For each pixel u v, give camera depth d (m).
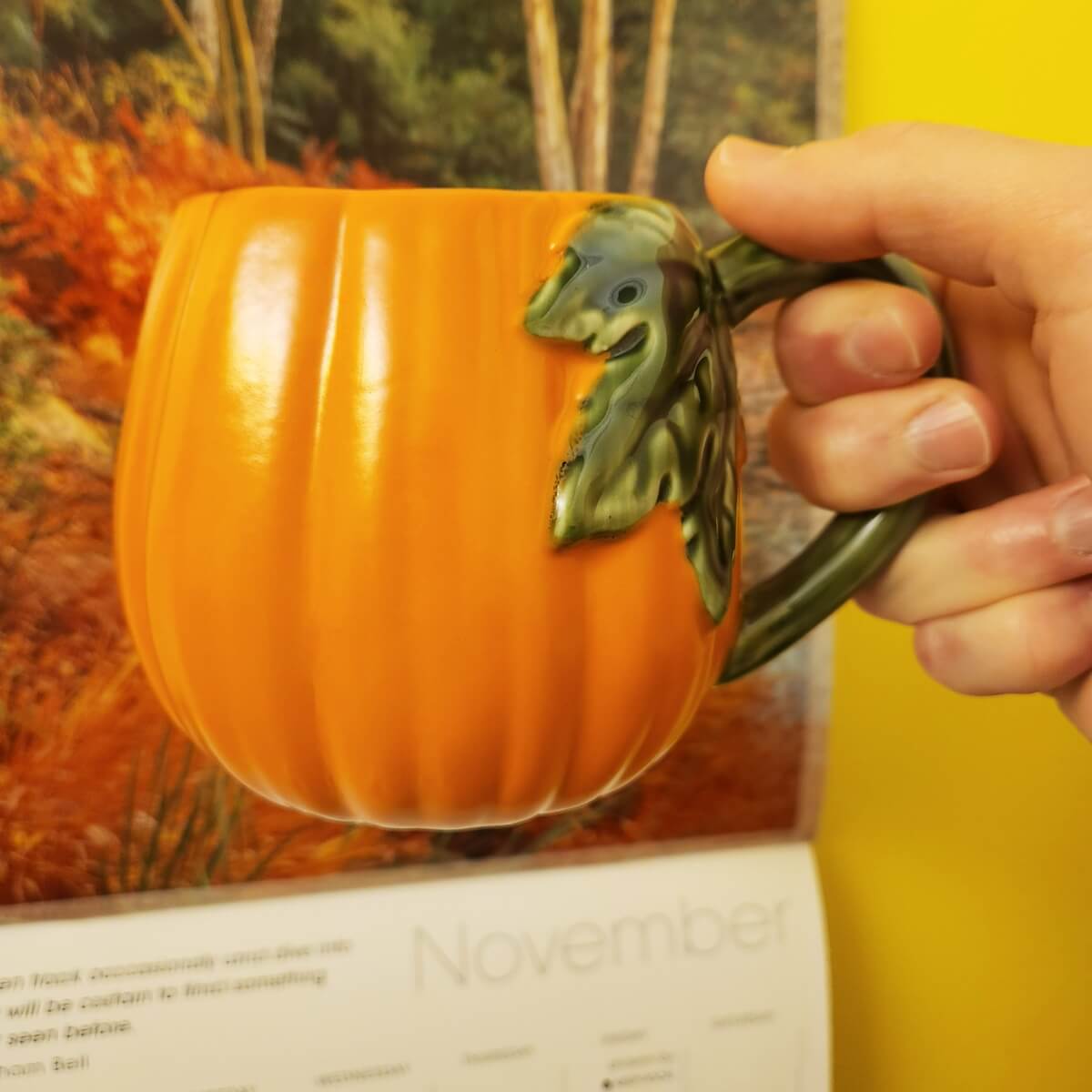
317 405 0.13
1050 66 0.29
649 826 0.27
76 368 0.22
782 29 0.25
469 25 0.23
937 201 0.18
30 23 0.21
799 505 0.27
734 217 0.19
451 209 0.13
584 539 0.14
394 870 0.26
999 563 0.19
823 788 0.28
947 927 0.30
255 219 0.14
